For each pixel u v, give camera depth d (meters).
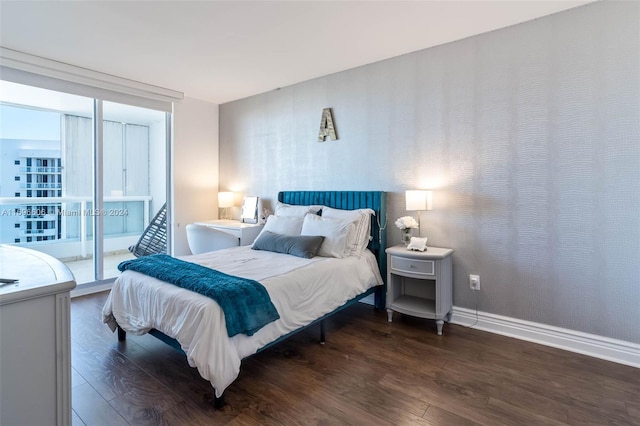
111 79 3.68
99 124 3.76
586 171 2.38
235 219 4.79
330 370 2.16
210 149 4.88
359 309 3.33
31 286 0.95
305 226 3.21
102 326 2.86
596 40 2.31
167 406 1.78
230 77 3.79
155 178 5.32
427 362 2.27
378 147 3.37
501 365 2.22
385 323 2.97
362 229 3.13
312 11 2.39
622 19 2.22
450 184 2.96
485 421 1.67
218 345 1.75
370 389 1.95
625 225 2.26
